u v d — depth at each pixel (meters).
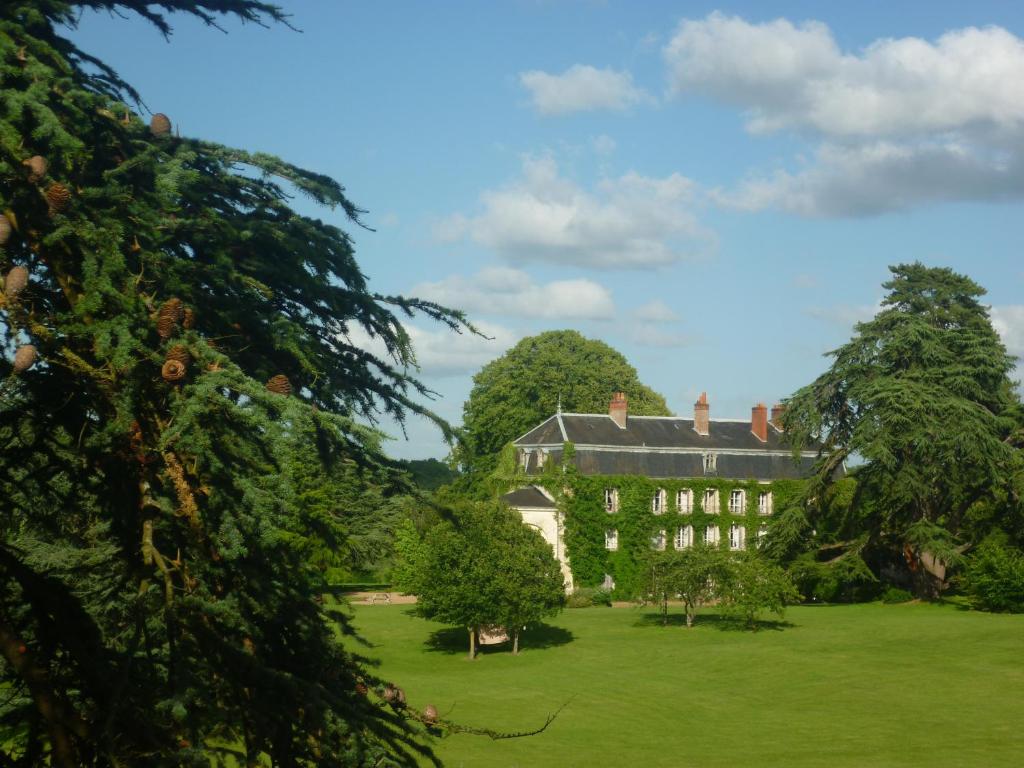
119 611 10.01
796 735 31.36
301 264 10.58
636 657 44.84
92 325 8.63
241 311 9.95
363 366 11.25
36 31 9.71
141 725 8.66
